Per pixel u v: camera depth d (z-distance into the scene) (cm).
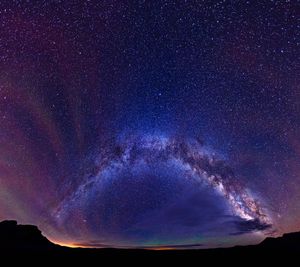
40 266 2570
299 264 2508
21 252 2827
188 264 2648
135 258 2819
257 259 2672
